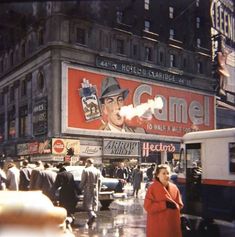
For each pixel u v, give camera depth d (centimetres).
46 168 1113
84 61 4441
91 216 1126
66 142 4153
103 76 4609
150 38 5084
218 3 5753
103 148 4538
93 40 4497
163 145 5178
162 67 5244
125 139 4772
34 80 4547
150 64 5094
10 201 368
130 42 4888
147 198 533
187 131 5503
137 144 4888
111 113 4662
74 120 4309
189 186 1133
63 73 4244
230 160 1020
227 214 1016
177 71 5422
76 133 4303
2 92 5322
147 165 4459
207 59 5828
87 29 4431
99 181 1165
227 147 1029
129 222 1184
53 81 4209
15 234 345
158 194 527
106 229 1047
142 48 5031
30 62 4622
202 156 1092
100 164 4244
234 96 6262
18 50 4831
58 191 1153
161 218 523
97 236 941
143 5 5006
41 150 4216
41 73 4412
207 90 5838
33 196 398
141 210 1534
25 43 4653
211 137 1072
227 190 1022
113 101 4691
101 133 4528
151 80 5128
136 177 2230
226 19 5834
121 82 4797
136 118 4922
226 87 6072
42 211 361
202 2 5694
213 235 949
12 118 5044
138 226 1102
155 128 5112
